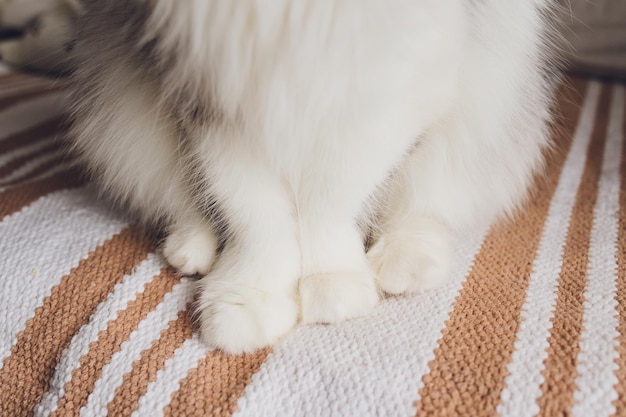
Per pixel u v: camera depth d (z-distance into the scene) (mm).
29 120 594
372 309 375
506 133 428
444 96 360
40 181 480
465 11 356
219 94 330
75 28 444
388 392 326
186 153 384
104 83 407
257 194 367
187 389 335
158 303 378
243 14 310
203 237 402
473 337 348
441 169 421
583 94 704
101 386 343
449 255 406
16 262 395
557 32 443
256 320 356
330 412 326
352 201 372
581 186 494
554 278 388
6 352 373
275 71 319
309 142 342
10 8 815
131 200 434
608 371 323
